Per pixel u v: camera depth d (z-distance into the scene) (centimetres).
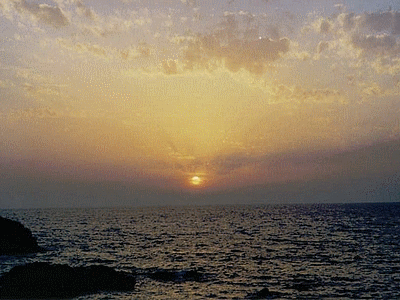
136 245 5966
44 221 13138
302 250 5366
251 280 3412
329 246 5822
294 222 11900
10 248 4825
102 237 7256
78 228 9738
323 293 2967
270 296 2883
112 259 4512
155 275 3591
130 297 2797
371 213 18150
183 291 3011
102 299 2723
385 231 8444
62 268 2989
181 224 11506
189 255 4900
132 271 3781
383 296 2875
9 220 5191
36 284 2812
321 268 3966
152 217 16612
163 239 6956
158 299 2764
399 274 3653
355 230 8744
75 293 2811
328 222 11750
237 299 2795
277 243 6256
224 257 4734
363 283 3291
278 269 3925
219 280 3409
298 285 3225
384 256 4772
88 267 3147
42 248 5238
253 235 7694
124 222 12725
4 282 2845
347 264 4200
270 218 14525
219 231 8775
